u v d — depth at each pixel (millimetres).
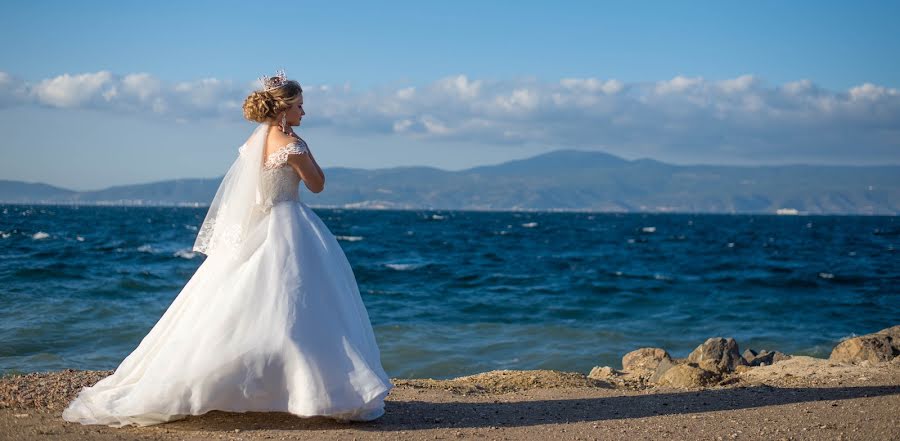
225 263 4508
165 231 60375
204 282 4531
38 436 4254
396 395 6027
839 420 4762
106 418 4402
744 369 9273
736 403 5457
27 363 9805
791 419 4840
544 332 14602
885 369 7352
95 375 6266
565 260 36719
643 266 33906
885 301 21141
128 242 41375
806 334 15336
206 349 4285
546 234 73875
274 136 4738
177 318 4578
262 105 4672
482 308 18422
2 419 4688
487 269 30375
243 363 4258
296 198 4789
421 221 122562
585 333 14578
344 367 4371
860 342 9555
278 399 4301
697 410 5234
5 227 57312
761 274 30031
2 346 10867
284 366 4289
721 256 42656
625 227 106938
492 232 76438
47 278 19531
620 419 5000
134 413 4281
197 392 4250
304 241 4617
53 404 5211
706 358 10234
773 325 16438
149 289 18531
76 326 12617
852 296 22453
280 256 4504
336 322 4477
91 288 17984
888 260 40562
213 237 4637
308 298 4438
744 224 141625
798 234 86188
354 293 4773
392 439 4340
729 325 16297
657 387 7375
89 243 38656
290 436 4336
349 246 45094
